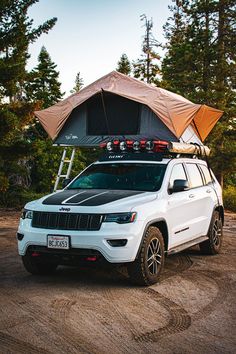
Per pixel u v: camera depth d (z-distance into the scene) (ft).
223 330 15.28
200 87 83.82
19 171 82.94
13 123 57.47
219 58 81.05
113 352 13.30
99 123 35.22
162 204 22.27
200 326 15.61
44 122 36.50
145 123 33.30
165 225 22.43
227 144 86.02
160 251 21.63
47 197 22.56
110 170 25.49
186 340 14.33
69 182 25.99
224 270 24.58
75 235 19.62
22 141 61.77
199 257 28.45
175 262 26.76
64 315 16.53
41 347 13.60
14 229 40.68
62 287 20.48
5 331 14.88
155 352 13.34
